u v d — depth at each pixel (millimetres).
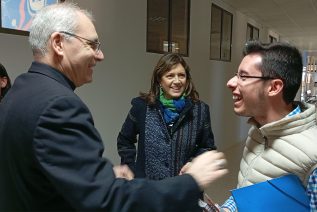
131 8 3455
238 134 7176
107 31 3090
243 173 1065
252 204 929
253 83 958
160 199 748
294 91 956
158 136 1761
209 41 5543
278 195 896
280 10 6621
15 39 2221
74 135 736
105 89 3119
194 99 1875
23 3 2223
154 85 1868
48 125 732
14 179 814
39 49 878
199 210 913
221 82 6141
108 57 3133
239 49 7059
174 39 4488
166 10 4230
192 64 4949
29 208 808
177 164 1733
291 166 891
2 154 826
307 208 860
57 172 711
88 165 728
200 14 5113
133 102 1899
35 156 728
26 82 856
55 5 924
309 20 7852
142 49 3709
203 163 850
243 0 5730
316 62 15555
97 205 705
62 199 807
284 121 915
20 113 777
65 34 861
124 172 1008
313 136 898
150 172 1747
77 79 930
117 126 3332
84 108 795
